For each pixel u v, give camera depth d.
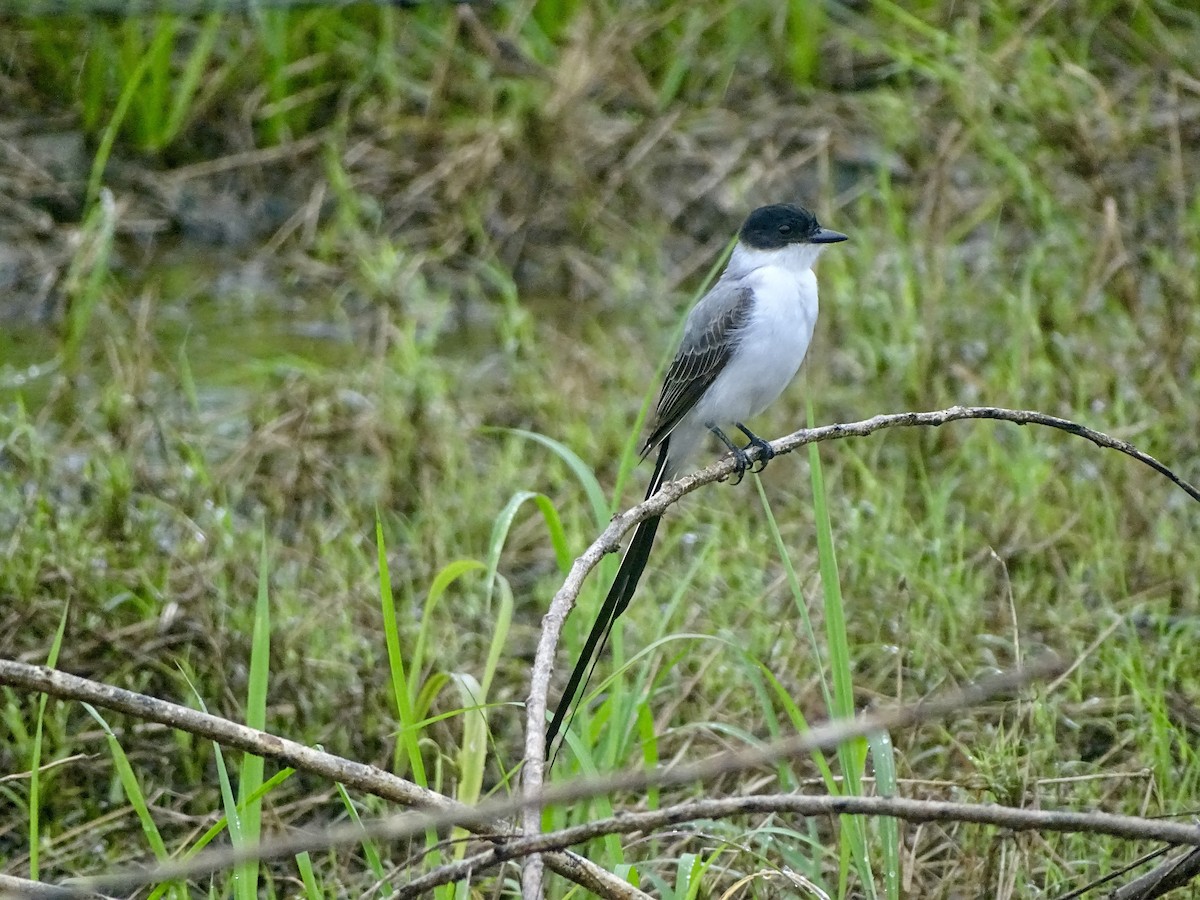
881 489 12.54
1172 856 8.52
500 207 18.17
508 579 12.58
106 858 9.79
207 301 17.33
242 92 19.34
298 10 19.38
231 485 13.49
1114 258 15.45
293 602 11.50
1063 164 16.86
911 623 11.01
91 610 11.15
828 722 10.52
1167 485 12.78
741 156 18.70
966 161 18.03
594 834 5.89
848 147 18.70
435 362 15.10
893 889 8.07
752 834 8.62
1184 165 17.39
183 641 11.05
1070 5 19.16
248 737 6.53
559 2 20.09
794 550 12.35
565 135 18.27
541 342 16.27
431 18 19.86
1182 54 18.94
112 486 12.09
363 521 13.06
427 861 8.40
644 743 9.03
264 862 9.48
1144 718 9.99
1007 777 8.73
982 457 13.31
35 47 19.55
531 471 13.59
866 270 15.62
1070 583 11.67
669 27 19.98
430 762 10.47
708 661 10.56
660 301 17.03
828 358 14.98
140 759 10.59
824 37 19.88
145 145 18.95
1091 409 13.74
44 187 18.36
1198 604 11.50
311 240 18.05
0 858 9.83
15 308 17.02
